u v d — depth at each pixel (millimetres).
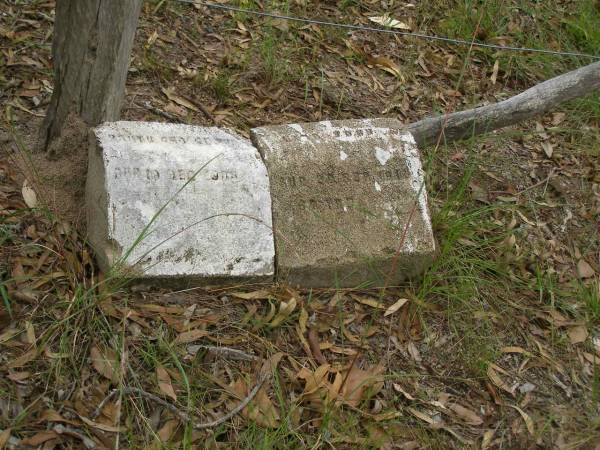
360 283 1665
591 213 2035
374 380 1514
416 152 1716
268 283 1608
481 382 1590
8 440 1278
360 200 1651
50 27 2037
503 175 2078
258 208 1580
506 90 2371
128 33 1571
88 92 1596
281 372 1500
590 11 2625
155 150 1544
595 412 1583
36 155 1665
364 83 2250
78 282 1518
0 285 1402
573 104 2309
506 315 1721
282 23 2295
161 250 1511
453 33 2459
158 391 1407
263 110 2070
